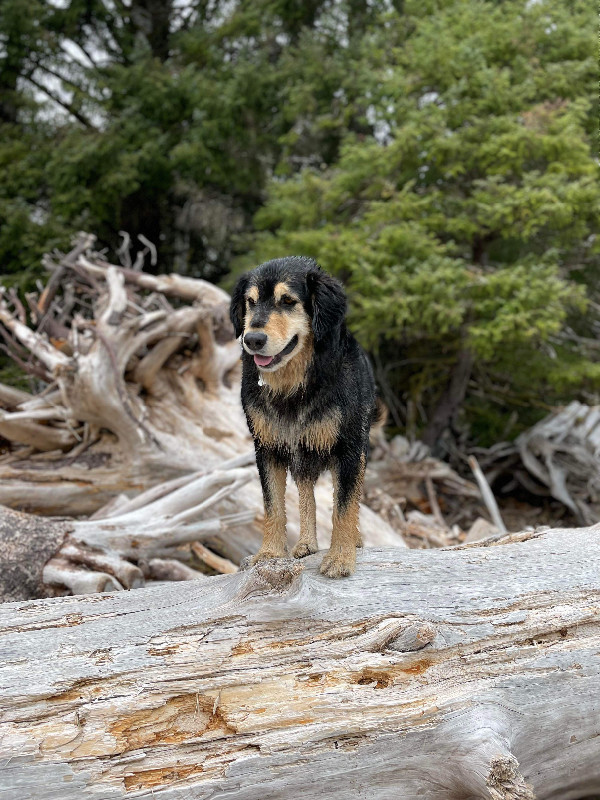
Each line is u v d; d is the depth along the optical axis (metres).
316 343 3.14
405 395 13.88
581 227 10.55
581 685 3.12
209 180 15.59
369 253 10.12
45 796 2.52
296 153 15.71
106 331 6.19
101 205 14.22
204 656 2.87
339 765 2.77
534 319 9.65
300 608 3.01
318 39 15.24
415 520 9.30
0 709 2.62
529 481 12.20
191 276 16.88
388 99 12.03
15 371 10.48
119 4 16.39
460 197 11.59
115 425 6.23
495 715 2.91
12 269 14.00
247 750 2.71
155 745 2.67
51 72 15.84
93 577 4.57
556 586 3.35
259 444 3.41
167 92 15.02
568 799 3.43
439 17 12.23
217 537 6.37
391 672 2.96
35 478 6.28
